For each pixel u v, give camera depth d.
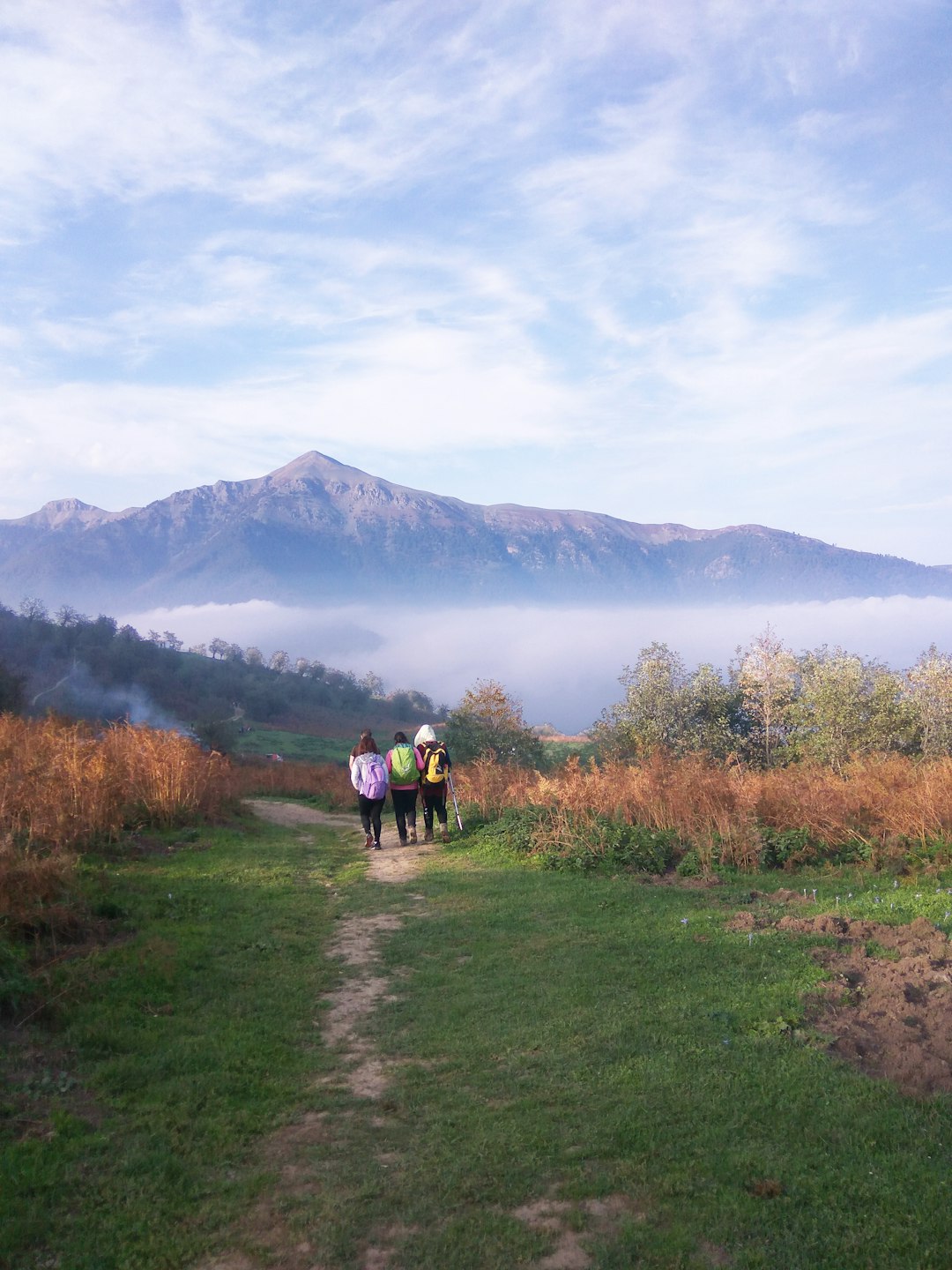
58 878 8.08
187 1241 3.87
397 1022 6.58
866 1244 3.63
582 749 40.12
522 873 11.61
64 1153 4.48
